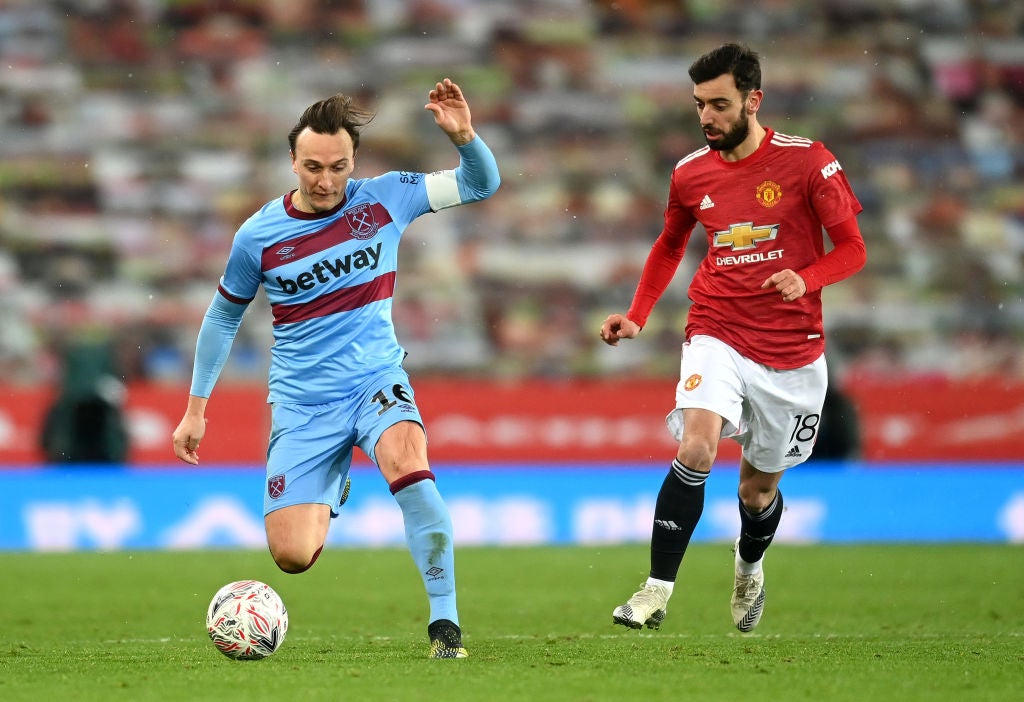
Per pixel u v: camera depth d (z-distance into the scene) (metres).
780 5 74.25
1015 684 14.45
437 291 60.69
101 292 59.69
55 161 65.25
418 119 68.81
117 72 69.12
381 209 17.64
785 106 71.00
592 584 31.59
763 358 18.83
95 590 30.22
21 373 55.28
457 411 45.03
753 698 13.38
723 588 30.94
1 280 59.41
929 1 74.19
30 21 70.06
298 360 17.61
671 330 59.53
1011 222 66.25
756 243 18.61
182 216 63.81
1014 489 44.31
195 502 41.00
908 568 35.22
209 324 18.03
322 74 70.00
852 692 13.81
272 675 15.06
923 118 70.69
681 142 69.50
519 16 73.19
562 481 42.91
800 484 43.50
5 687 14.44
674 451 45.66
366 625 23.88
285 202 17.55
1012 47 73.62
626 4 73.88
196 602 28.05
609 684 14.26
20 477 40.25
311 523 17.45
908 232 65.25
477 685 14.13
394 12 72.50
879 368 59.06
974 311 61.59
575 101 70.56
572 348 59.41
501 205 64.88
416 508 16.64
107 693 13.85
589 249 63.78
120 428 43.06
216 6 71.12
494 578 32.88
